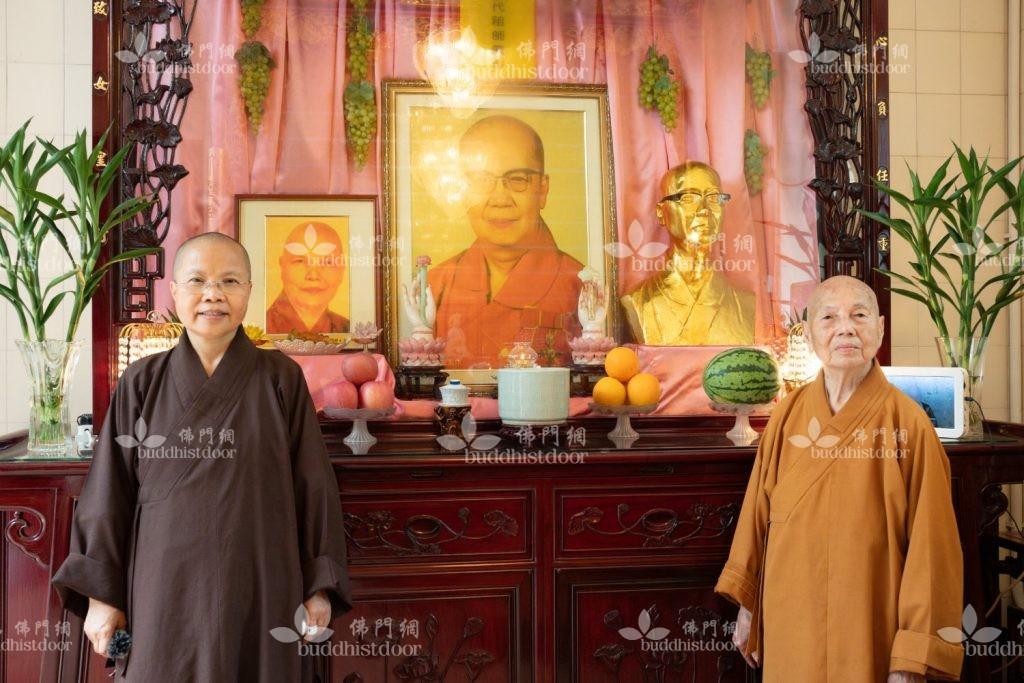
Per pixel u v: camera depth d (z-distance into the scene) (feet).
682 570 5.86
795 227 7.21
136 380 4.82
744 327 7.14
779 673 4.96
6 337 6.83
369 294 6.80
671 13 7.13
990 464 5.90
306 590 4.73
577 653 5.75
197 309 4.71
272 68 6.73
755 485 5.41
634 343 7.03
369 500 5.56
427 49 6.91
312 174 6.77
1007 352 7.88
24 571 5.69
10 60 6.79
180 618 4.46
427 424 6.69
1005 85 7.83
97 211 5.86
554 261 7.00
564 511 5.74
